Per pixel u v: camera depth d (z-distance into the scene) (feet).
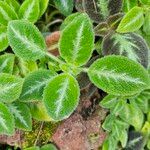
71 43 0.65
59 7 0.83
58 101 0.66
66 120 0.80
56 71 0.76
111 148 0.84
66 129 0.79
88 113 0.82
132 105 0.83
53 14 0.87
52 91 0.67
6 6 0.75
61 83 0.67
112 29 0.77
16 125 0.74
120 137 0.84
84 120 0.81
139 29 0.82
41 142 0.80
